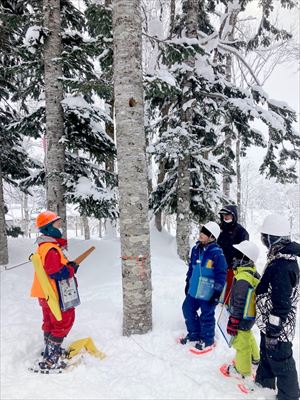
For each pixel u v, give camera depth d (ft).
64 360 12.67
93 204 26.11
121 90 14.61
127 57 14.49
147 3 47.42
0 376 11.63
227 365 12.46
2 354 12.76
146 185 14.97
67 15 27.76
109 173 29.45
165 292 21.40
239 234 17.13
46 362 12.32
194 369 12.51
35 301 19.84
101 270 25.43
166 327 15.81
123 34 14.48
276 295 9.66
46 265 12.02
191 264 14.88
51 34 24.00
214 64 35.58
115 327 15.78
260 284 10.43
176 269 27.43
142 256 14.79
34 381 11.23
